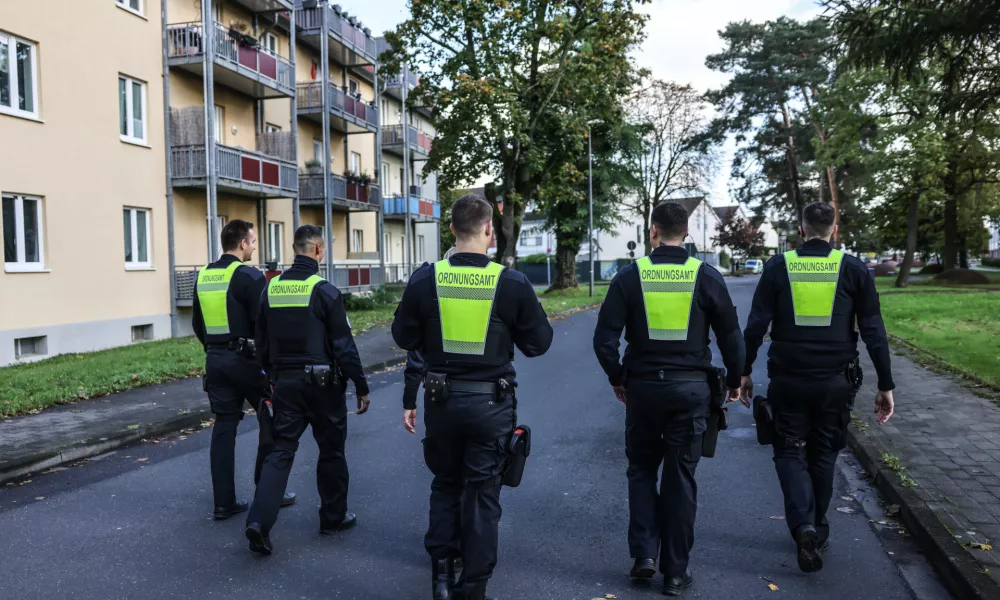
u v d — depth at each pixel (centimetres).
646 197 4684
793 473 379
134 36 1678
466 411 329
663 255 364
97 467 616
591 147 3462
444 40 2423
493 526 331
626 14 2467
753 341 394
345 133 2952
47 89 1441
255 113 2231
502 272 337
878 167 3238
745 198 4766
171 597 358
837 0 923
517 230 2714
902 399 795
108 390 940
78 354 1449
